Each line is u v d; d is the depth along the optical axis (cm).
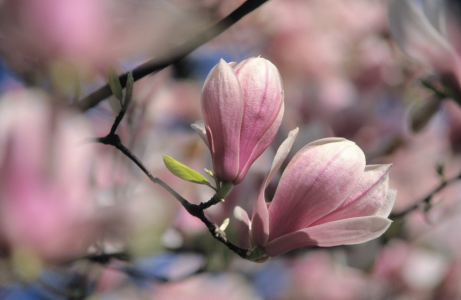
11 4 84
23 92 83
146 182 101
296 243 89
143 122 111
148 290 132
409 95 173
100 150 101
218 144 89
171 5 92
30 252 82
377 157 159
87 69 87
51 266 83
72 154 83
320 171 88
